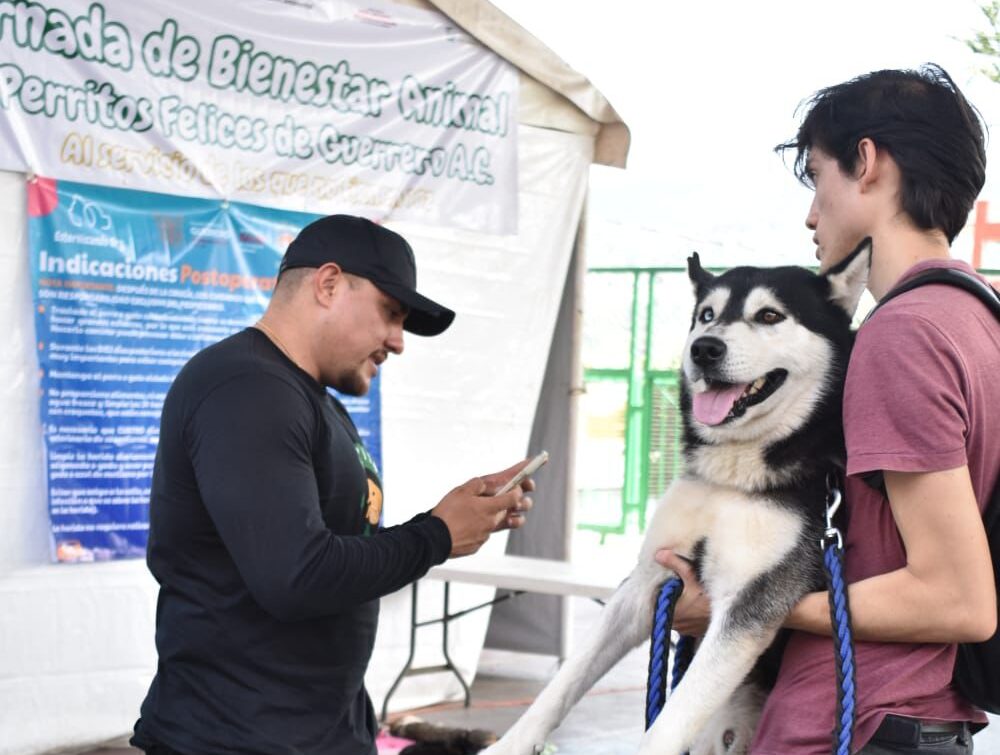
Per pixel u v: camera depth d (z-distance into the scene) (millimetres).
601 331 11398
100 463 4430
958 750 1738
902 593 1637
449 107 5262
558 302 5762
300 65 4820
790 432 2109
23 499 4270
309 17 4816
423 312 2230
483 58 5352
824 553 1742
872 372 1650
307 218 4914
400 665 5391
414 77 5141
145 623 4566
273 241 4828
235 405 1938
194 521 2006
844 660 1652
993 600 1609
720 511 2121
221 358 2025
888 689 1692
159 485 2049
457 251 5363
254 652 2010
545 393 6176
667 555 2146
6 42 4113
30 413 4281
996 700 1703
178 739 2018
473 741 4609
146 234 4508
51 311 4293
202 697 2020
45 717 4332
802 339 2154
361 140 5020
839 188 1861
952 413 1590
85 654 4418
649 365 10562
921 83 1830
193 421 1966
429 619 5543
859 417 1662
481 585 5621
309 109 4875
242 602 2008
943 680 1711
